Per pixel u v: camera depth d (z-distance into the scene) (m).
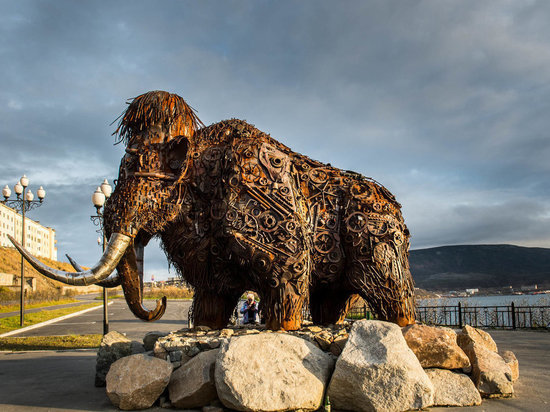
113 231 4.69
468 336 4.63
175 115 5.04
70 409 4.23
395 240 4.97
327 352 4.34
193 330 5.15
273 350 3.94
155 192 4.76
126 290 4.87
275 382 3.75
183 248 4.93
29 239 66.06
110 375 4.22
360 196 5.09
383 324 4.14
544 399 4.29
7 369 6.93
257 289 4.88
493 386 4.26
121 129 5.12
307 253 4.67
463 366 4.28
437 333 4.33
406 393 3.75
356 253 4.95
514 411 3.90
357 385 3.80
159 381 4.11
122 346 5.37
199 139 5.19
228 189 4.70
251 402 3.66
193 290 5.56
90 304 33.78
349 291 5.30
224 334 4.60
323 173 5.26
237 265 4.84
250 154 4.79
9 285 34.88
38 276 45.84
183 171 4.78
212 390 4.04
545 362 6.52
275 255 4.57
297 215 4.69
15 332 14.95
